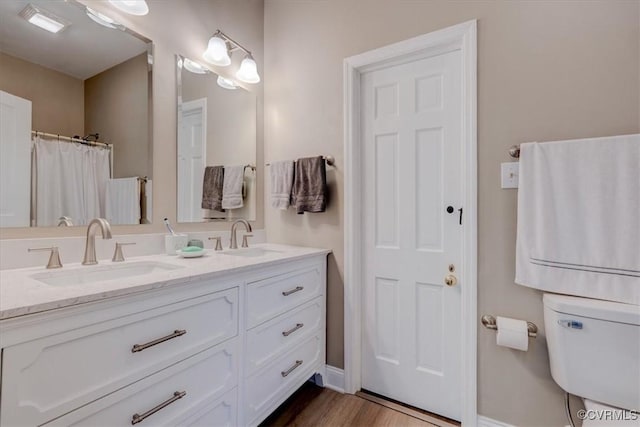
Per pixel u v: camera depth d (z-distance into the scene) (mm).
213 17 1800
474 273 1406
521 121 1318
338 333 1817
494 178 1371
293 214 2006
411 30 1583
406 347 1673
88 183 1262
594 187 1136
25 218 1099
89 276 1123
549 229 1201
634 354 1006
